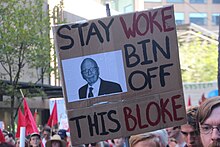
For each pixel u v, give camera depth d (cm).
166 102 718
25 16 3562
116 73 724
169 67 724
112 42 727
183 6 9100
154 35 727
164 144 668
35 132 1742
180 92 718
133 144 658
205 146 444
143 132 716
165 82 722
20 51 3588
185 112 708
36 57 3631
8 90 3616
